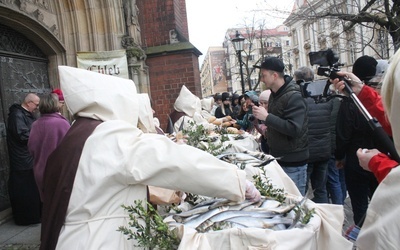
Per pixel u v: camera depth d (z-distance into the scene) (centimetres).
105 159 156
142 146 158
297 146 346
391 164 158
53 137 388
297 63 3516
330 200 504
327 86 236
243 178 163
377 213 118
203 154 160
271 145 361
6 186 564
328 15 742
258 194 180
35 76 661
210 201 184
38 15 630
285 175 258
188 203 198
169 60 1151
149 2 1178
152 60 1159
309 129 389
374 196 120
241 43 1248
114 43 819
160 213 195
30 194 505
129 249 159
